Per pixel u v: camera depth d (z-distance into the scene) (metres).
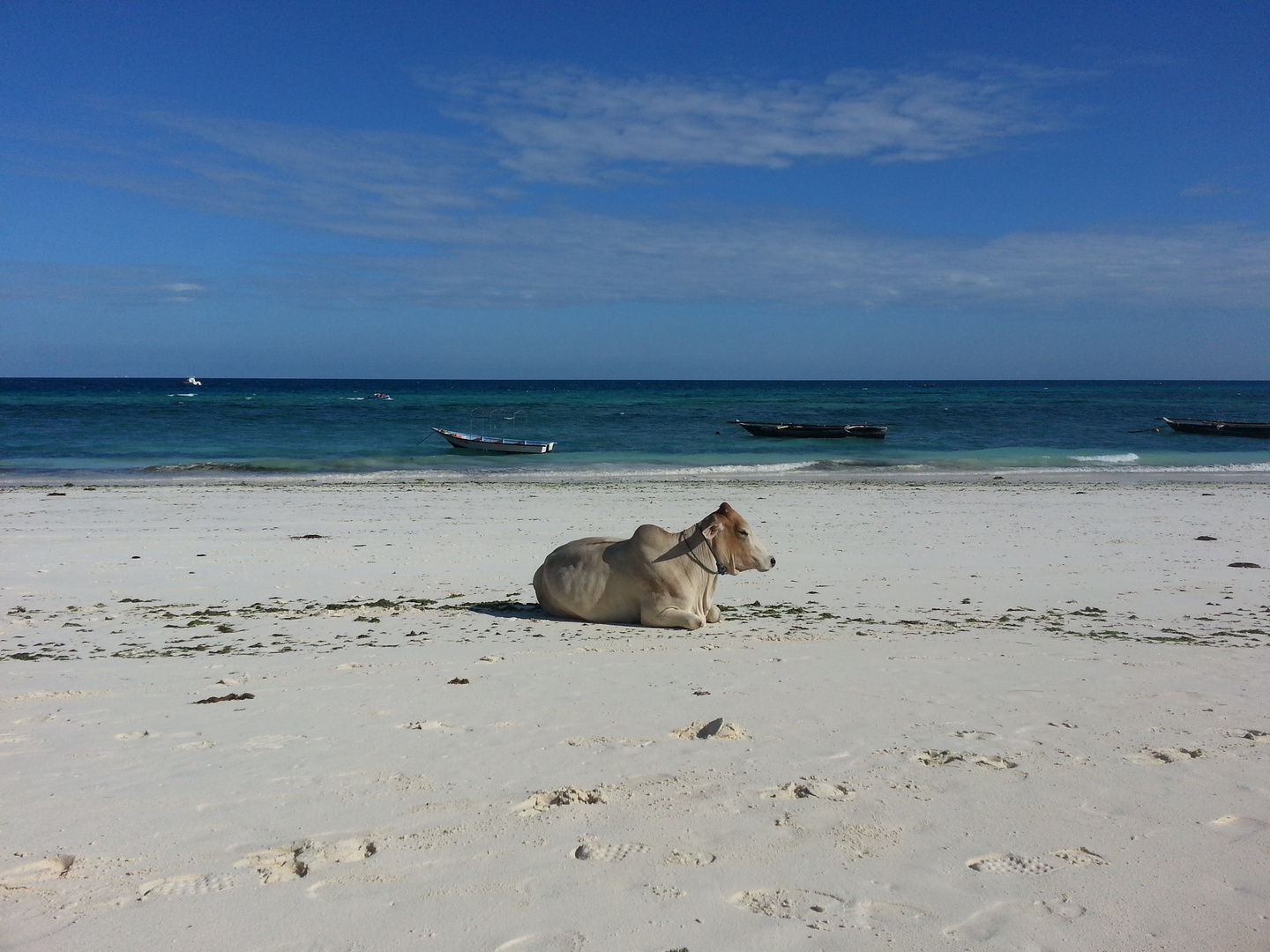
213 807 4.43
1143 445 44.75
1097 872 3.85
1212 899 3.63
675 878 3.74
